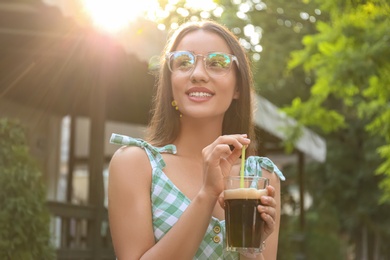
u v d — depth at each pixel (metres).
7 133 5.88
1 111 10.95
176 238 2.30
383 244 25.48
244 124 2.79
